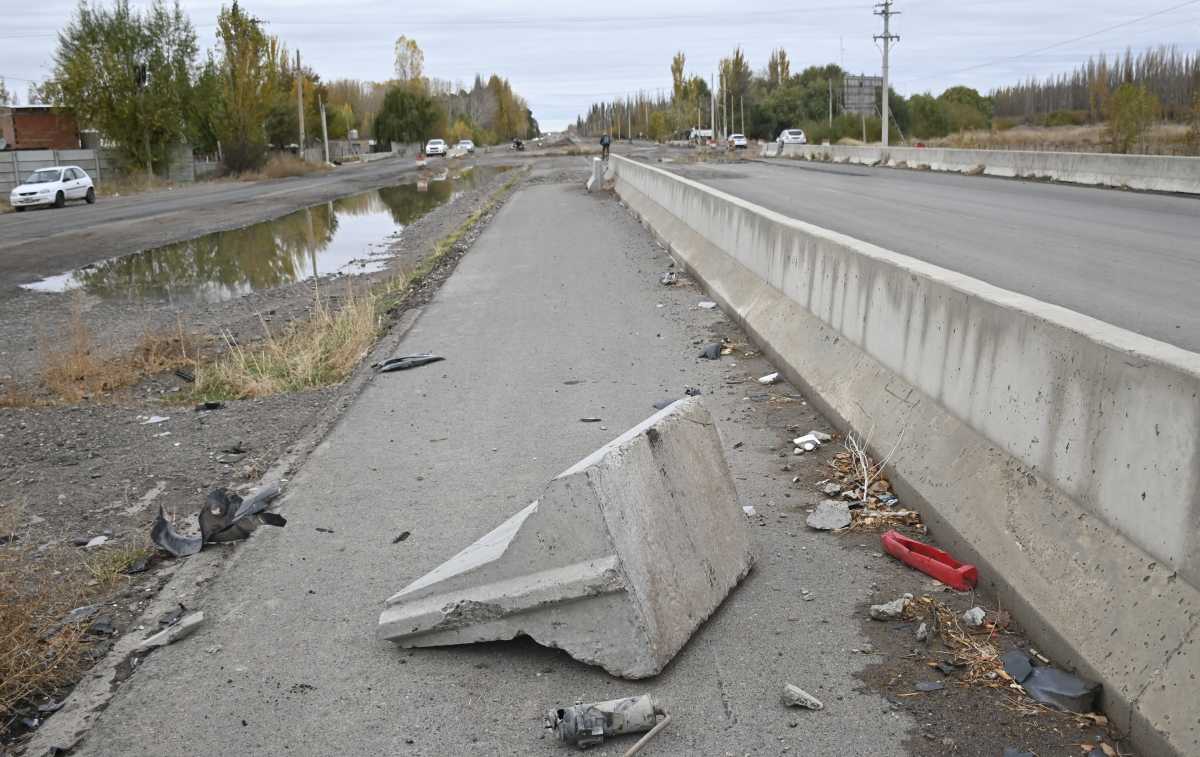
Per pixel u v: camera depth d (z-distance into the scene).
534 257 17.92
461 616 3.96
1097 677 3.39
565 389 8.49
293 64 88.19
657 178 22.08
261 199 42.28
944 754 3.21
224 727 3.55
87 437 7.82
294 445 7.23
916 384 5.82
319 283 17.72
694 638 4.06
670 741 3.36
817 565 4.74
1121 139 40.38
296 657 4.05
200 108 59.38
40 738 3.54
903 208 21.56
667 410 4.68
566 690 3.71
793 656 3.88
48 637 4.38
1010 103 128.38
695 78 149.00
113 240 26.34
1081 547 3.76
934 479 5.07
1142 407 3.47
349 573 4.87
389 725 3.53
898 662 3.80
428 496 5.96
